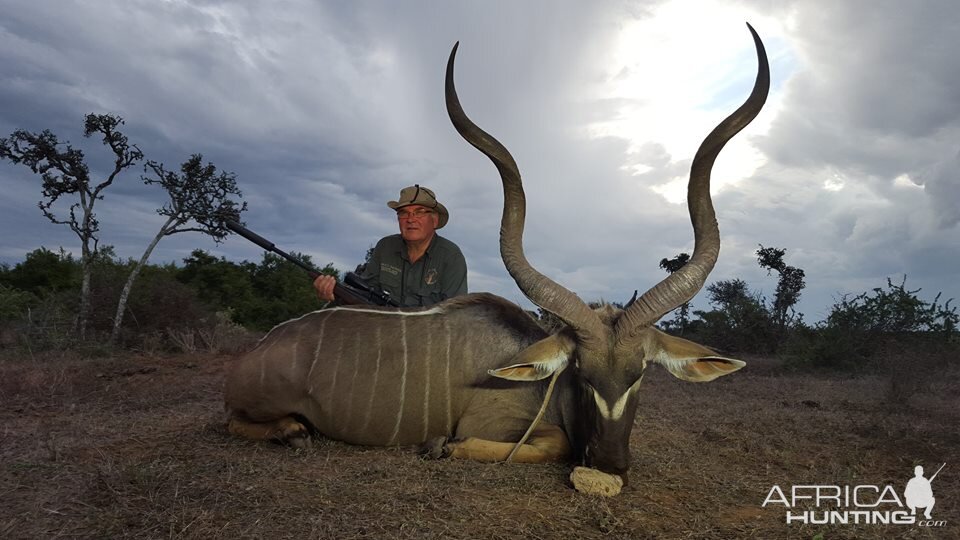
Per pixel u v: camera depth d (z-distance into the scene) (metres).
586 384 4.07
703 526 3.39
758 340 16.22
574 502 3.64
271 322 23.89
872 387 9.34
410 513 3.35
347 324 5.08
